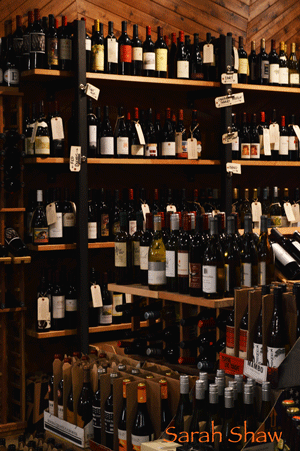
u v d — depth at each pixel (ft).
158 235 8.84
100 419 8.05
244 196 15.43
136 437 7.45
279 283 7.94
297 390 6.70
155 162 12.82
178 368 8.64
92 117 12.46
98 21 12.27
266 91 14.78
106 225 12.83
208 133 15.17
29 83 12.71
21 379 11.82
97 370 8.44
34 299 12.96
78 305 12.00
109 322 12.76
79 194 11.93
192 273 8.04
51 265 13.12
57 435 8.87
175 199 14.12
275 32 16.39
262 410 6.86
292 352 6.66
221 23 15.42
